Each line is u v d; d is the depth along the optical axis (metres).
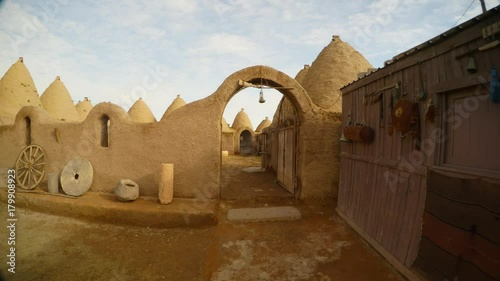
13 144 8.98
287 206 7.10
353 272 3.98
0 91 12.42
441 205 3.06
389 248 4.20
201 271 4.14
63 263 4.29
